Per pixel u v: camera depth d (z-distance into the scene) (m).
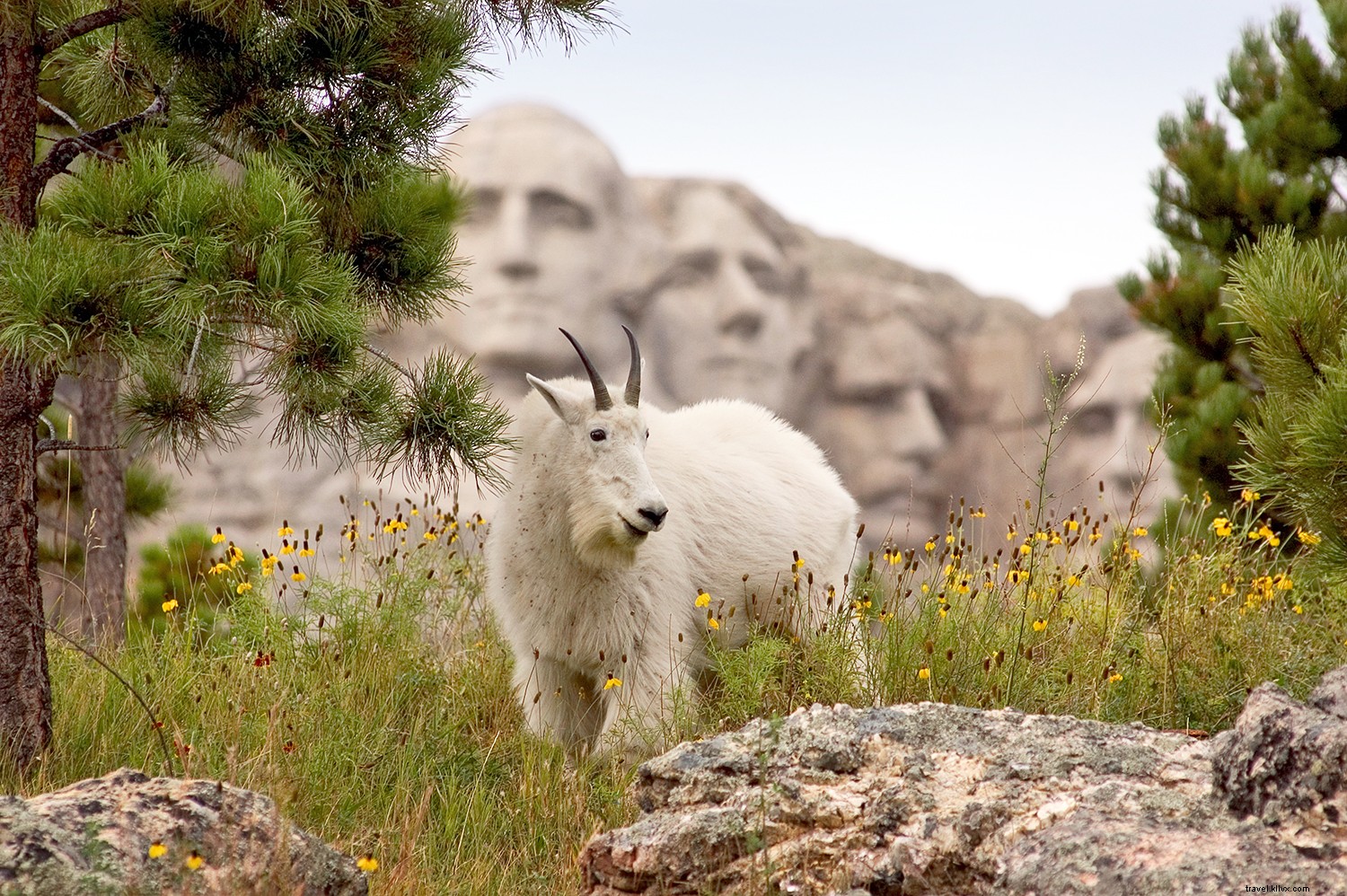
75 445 16.08
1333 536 15.67
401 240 17.58
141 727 16.81
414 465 16.73
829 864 11.63
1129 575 18.73
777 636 20.66
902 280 112.31
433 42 17.23
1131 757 11.84
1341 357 15.51
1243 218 30.77
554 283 89.81
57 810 10.64
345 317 14.23
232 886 10.59
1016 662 16.27
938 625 17.27
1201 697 16.83
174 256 13.55
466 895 13.87
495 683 20.33
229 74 16.25
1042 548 18.53
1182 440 27.27
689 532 20.02
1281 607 18.52
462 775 17.11
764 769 12.16
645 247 95.38
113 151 17.41
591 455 18.62
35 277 13.12
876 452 100.50
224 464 71.38
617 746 17.33
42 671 15.85
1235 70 32.62
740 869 11.82
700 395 95.12
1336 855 9.48
